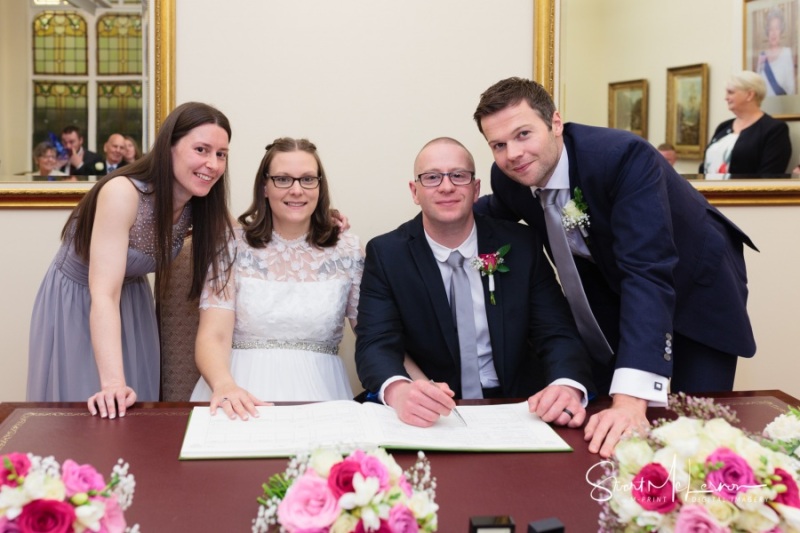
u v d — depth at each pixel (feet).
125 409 5.97
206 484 4.54
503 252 7.51
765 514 3.32
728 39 10.35
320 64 10.14
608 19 10.25
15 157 9.78
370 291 7.70
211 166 7.52
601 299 8.17
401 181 10.40
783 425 4.46
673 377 7.83
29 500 3.21
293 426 5.57
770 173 10.61
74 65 9.75
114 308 7.23
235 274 8.30
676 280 7.47
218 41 9.96
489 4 10.25
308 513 3.44
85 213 7.79
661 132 10.43
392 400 6.19
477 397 7.63
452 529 4.00
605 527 3.79
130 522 4.04
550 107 7.06
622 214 6.72
